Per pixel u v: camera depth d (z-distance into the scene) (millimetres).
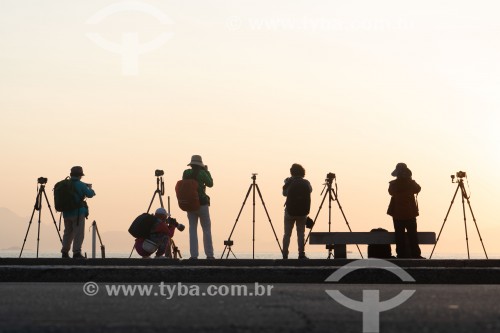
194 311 6613
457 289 9453
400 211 17562
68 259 15633
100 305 7078
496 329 5484
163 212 18297
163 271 10961
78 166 17328
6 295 8117
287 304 7293
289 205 17438
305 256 17750
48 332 5270
